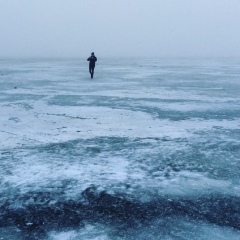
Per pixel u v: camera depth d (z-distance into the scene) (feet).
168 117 28.99
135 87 54.95
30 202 11.69
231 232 9.78
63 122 26.53
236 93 47.57
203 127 24.90
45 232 9.73
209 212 11.07
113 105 35.45
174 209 11.27
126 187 13.07
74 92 47.14
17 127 24.62
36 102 37.17
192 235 9.57
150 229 9.91
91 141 20.61
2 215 10.75
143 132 23.21
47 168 15.29
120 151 18.22
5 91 47.62
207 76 82.43
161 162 16.21
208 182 13.65
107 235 9.57
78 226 10.08
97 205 11.50
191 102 38.32
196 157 17.03
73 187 13.03
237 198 12.17
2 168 15.30
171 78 75.51
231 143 19.86
